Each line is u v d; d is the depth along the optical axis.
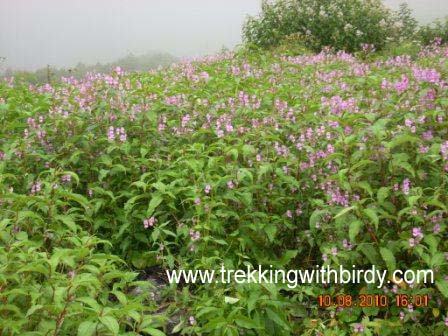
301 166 5.20
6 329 3.02
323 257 4.14
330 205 4.43
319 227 4.43
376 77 7.63
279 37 16.11
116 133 5.95
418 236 3.75
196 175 5.13
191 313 4.05
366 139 4.72
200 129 5.98
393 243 3.95
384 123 4.65
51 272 3.19
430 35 17.36
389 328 3.79
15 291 3.05
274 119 6.30
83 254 3.50
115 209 5.32
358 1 16.78
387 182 4.50
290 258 4.62
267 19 16.80
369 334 3.66
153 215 5.04
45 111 7.27
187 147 5.95
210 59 12.77
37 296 3.07
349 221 4.14
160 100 7.34
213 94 7.78
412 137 4.17
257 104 6.97
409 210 3.91
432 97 5.70
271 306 3.86
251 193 4.80
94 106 6.55
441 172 4.32
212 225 4.57
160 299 4.43
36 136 6.24
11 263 3.45
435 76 5.97
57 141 6.27
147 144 6.08
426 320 3.90
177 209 5.12
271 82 9.08
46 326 3.16
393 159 4.32
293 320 4.17
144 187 4.94
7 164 5.74
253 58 12.06
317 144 5.55
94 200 5.16
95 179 5.84
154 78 9.18
